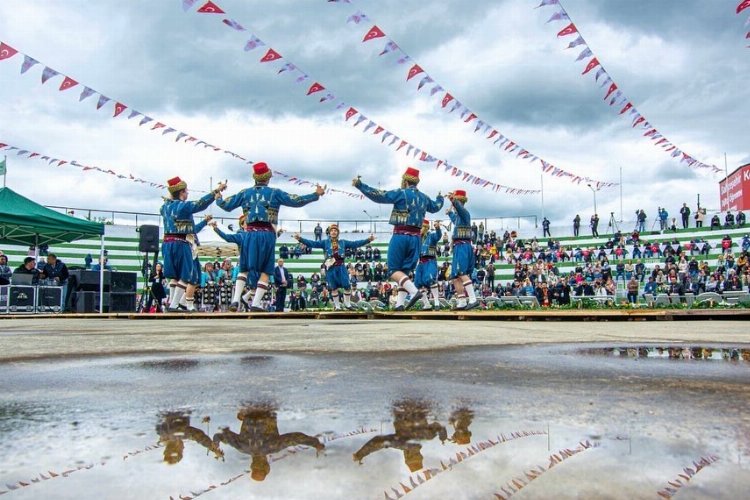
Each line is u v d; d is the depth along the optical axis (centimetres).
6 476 103
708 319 930
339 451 118
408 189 1467
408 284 1454
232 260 4050
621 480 97
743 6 912
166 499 90
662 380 222
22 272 1809
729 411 160
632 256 3819
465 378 229
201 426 145
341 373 246
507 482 96
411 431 136
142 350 361
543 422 146
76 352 350
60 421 152
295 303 2722
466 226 1670
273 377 235
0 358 315
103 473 104
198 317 1337
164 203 1684
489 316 1042
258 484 96
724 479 97
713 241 3878
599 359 298
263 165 1512
